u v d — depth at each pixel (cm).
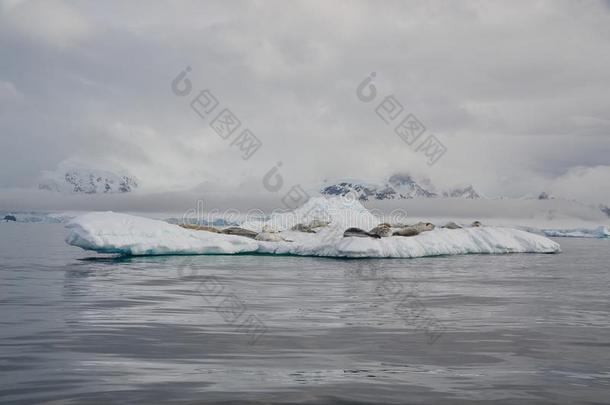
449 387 710
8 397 652
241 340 988
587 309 1396
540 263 3078
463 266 2761
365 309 1370
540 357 877
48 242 5209
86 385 702
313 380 738
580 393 689
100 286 1786
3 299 1477
